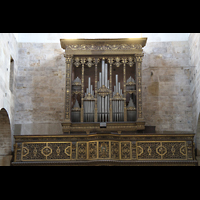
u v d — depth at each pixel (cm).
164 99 2095
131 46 1997
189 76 2119
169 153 1758
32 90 2122
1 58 1758
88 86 1992
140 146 1767
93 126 1903
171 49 2153
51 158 1753
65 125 1892
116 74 2086
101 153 1720
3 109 1841
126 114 1939
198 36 1919
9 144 1969
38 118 2086
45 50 2175
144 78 2120
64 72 2144
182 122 2069
